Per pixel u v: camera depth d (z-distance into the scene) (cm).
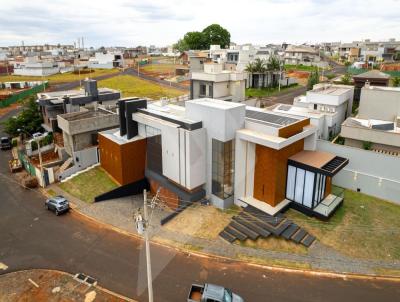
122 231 2442
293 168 2464
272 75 7969
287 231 2255
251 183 2558
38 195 3059
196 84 5181
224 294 1664
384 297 1775
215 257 2103
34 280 1953
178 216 2511
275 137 2327
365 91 3838
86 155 3453
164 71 10875
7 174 3569
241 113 2483
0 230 2503
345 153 2892
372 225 2362
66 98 4381
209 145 2530
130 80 9300
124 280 1934
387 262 2025
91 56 15488
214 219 2441
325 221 2380
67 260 2130
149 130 2928
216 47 10269
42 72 11038
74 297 1812
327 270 1970
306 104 4344
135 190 3120
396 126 3419
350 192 2861
